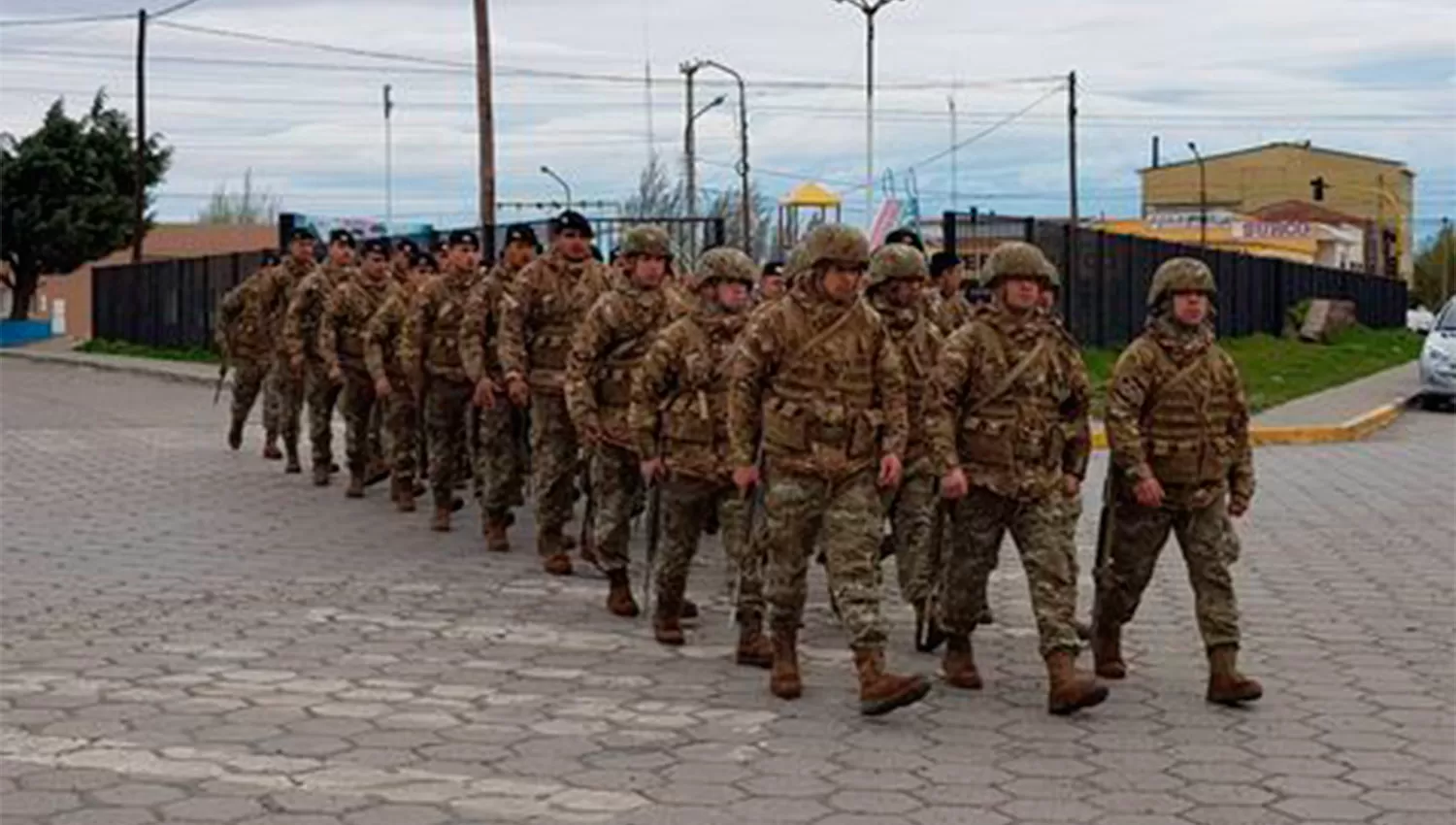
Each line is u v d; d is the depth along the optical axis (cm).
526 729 721
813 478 750
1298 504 1512
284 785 636
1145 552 793
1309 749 698
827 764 672
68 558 1149
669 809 612
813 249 748
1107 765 674
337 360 1436
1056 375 763
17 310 5825
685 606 961
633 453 958
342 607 987
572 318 1083
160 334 4578
